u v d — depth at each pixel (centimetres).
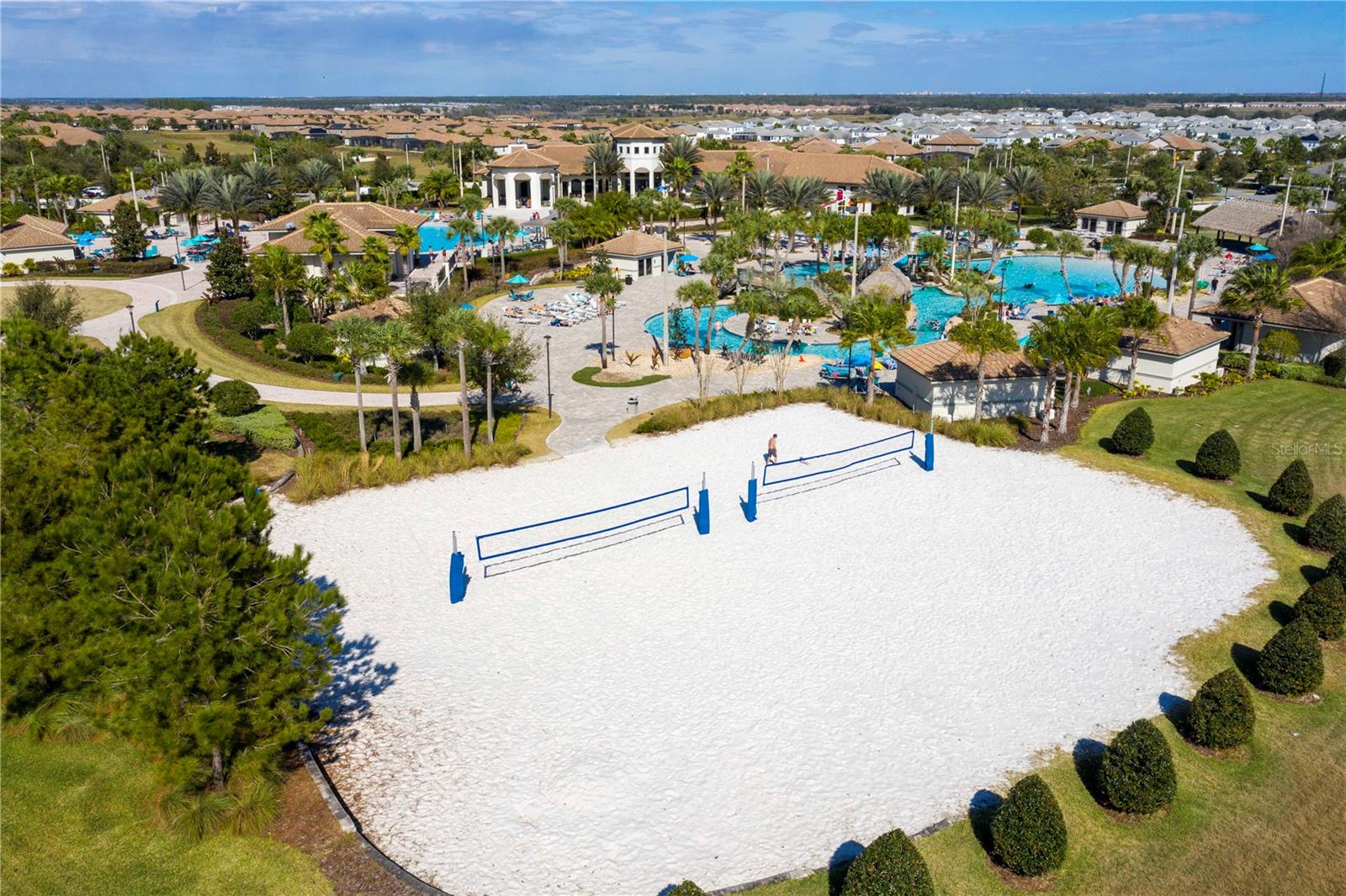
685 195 12750
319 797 1964
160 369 3050
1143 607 2791
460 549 3197
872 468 3994
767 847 1844
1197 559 3106
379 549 3194
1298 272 6272
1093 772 2061
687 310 7131
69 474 2278
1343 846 1861
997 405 4756
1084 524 3400
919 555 3159
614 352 5888
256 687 1798
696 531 3362
